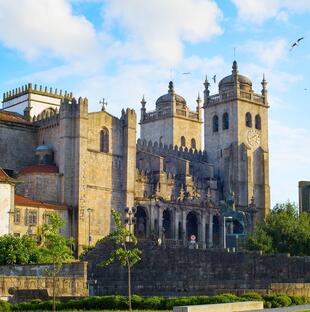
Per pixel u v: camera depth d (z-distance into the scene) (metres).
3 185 99.88
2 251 81.06
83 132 127.00
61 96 161.75
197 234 148.50
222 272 76.62
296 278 70.69
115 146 134.38
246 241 104.00
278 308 47.72
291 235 104.06
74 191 124.94
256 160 174.75
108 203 130.62
